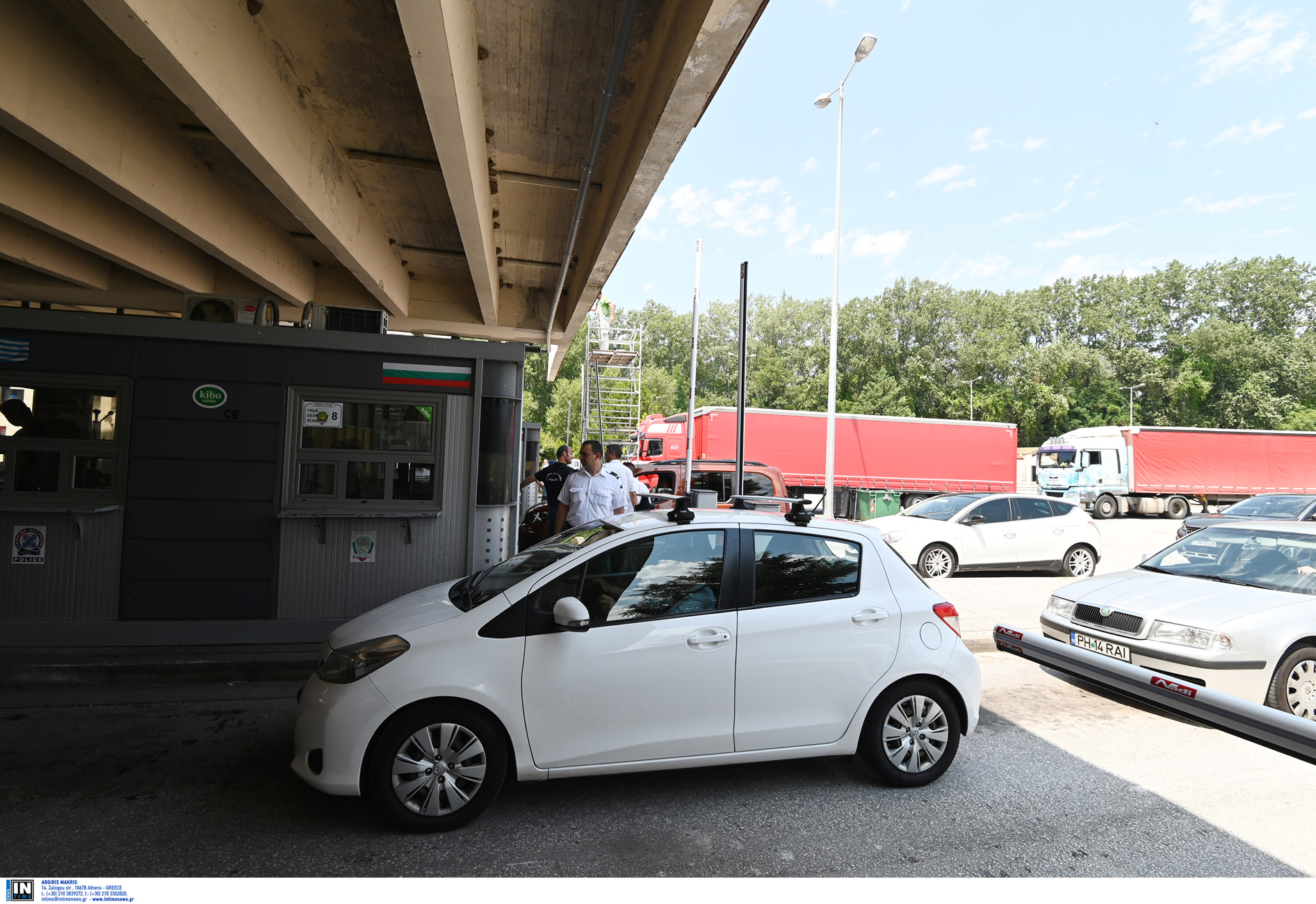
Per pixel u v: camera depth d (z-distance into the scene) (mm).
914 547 11930
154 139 6777
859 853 3238
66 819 3361
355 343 6176
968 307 71062
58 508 5574
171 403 5918
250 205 9125
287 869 2986
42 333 5750
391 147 7941
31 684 5246
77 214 7730
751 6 4297
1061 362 69312
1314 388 67000
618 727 3449
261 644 5953
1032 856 3254
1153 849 3340
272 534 6043
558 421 51562
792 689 3693
